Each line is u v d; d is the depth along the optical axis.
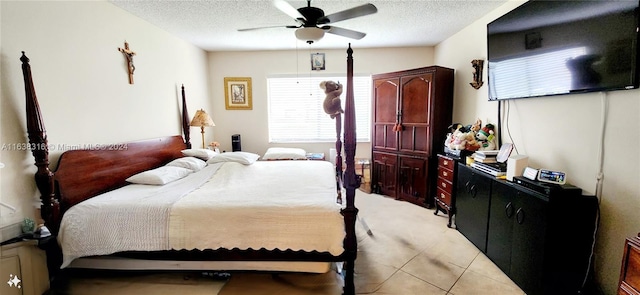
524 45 2.14
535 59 2.05
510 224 1.98
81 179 2.00
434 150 3.45
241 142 4.59
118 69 2.50
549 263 1.68
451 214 2.91
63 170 1.87
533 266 1.76
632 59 1.44
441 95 3.41
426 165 3.49
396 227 2.90
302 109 4.56
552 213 1.64
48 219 1.76
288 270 1.86
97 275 2.04
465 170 2.62
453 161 2.87
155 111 3.04
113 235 1.74
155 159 2.86
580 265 1.71
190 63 3.80
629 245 1.18
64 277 2.00
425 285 1.93
